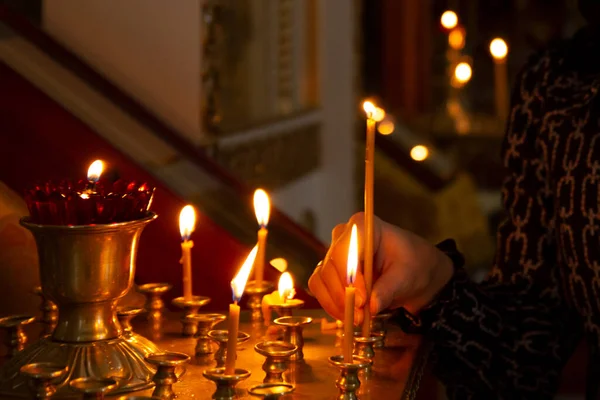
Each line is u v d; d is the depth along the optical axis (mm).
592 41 1362
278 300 1231
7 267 1459
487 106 8023
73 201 940
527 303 1363
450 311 1297
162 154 1821
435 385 2906
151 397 822
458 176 4797
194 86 2062
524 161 1384
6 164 1567
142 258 1617
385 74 7672
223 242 1637
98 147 1595
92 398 824
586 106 1270
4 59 1647
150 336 1221
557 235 1321
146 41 2043
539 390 1350
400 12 7613
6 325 1092
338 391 955
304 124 4188
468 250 4523
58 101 1618
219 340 1012
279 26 4074
